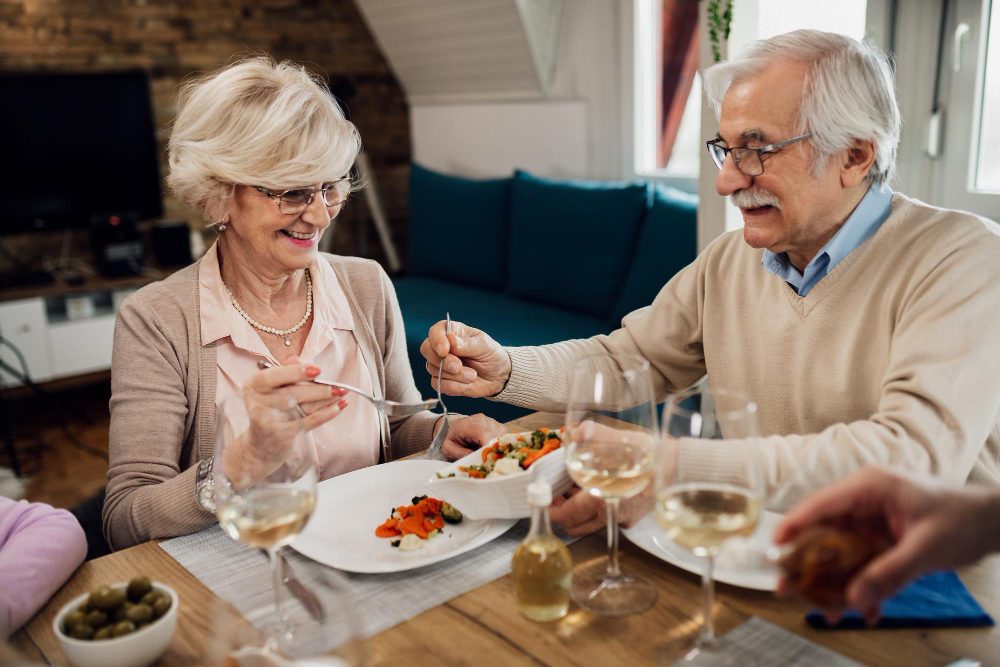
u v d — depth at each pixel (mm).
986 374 1042
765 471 963
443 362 1317
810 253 1259
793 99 1110
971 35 2297
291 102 1257
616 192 3072
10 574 880
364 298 1550
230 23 4203
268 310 1412
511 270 3537
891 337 1175
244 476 800
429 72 4402
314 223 1308
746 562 729
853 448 959
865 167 1147
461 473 1069
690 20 3227
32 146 3756
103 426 3707
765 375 1341
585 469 826
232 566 973
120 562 995
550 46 3734
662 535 979
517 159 4070
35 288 3654
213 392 1353
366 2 4258
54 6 3762
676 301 1497
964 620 788
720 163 1256
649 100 3471
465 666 769
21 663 705
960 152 2393
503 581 915
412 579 928
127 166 3986
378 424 1485
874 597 666
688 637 794
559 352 1467
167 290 1370
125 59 3969
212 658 754
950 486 705
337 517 1077
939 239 1138
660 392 1560
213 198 1293
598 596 868
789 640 781
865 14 2457
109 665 758
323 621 805
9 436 3137
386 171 4801
